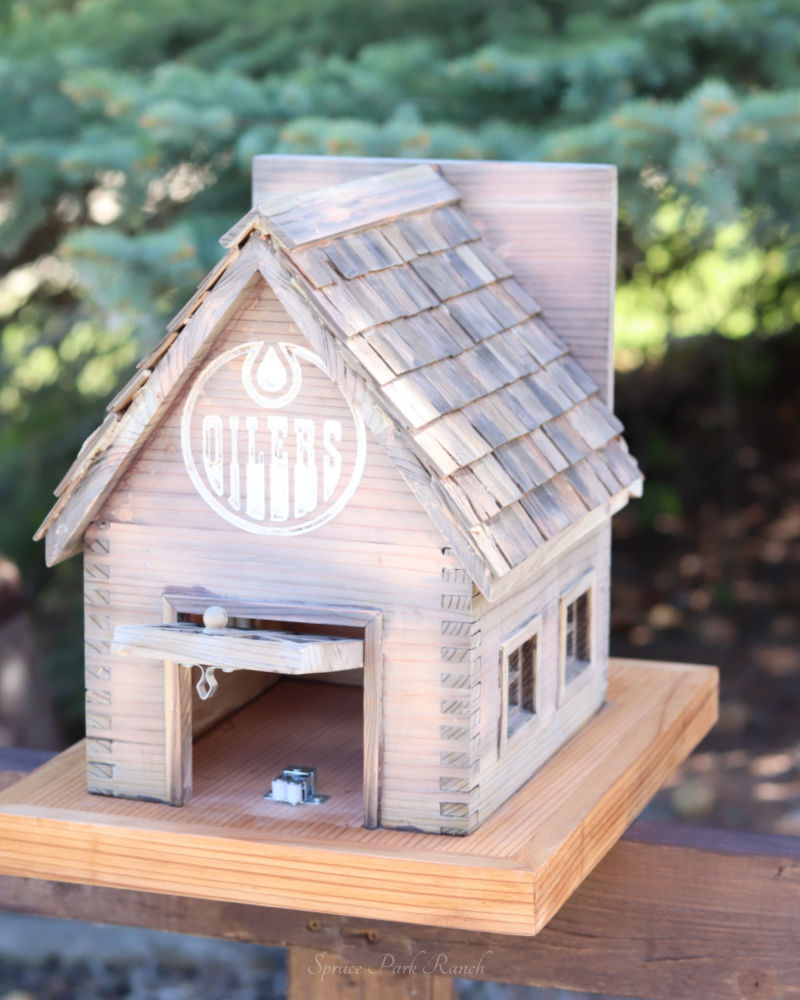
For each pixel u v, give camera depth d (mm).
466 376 1746
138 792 1818
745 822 4562
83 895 2139
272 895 1645
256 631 1689
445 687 1653
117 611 1794
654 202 3404
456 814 1670
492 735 1729
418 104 3625
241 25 4090
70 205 4484
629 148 3172
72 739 4984
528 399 1850
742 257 3596
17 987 3977
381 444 1590
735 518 6730
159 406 1682
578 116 3518
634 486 2049
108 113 3553
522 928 1550
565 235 2090
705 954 1908
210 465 1722
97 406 4906
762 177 3447
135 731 1811
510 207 2105
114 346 4734
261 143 3436
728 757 5027
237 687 2178
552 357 2006
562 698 1984
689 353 7016
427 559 1639
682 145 3121
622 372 6840
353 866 1607
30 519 5055
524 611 1818
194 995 3934
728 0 3521
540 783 1854
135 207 3844
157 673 1795
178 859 1683
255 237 1612
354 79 3592
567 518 1761
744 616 6000
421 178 2039
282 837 1668
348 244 1723
